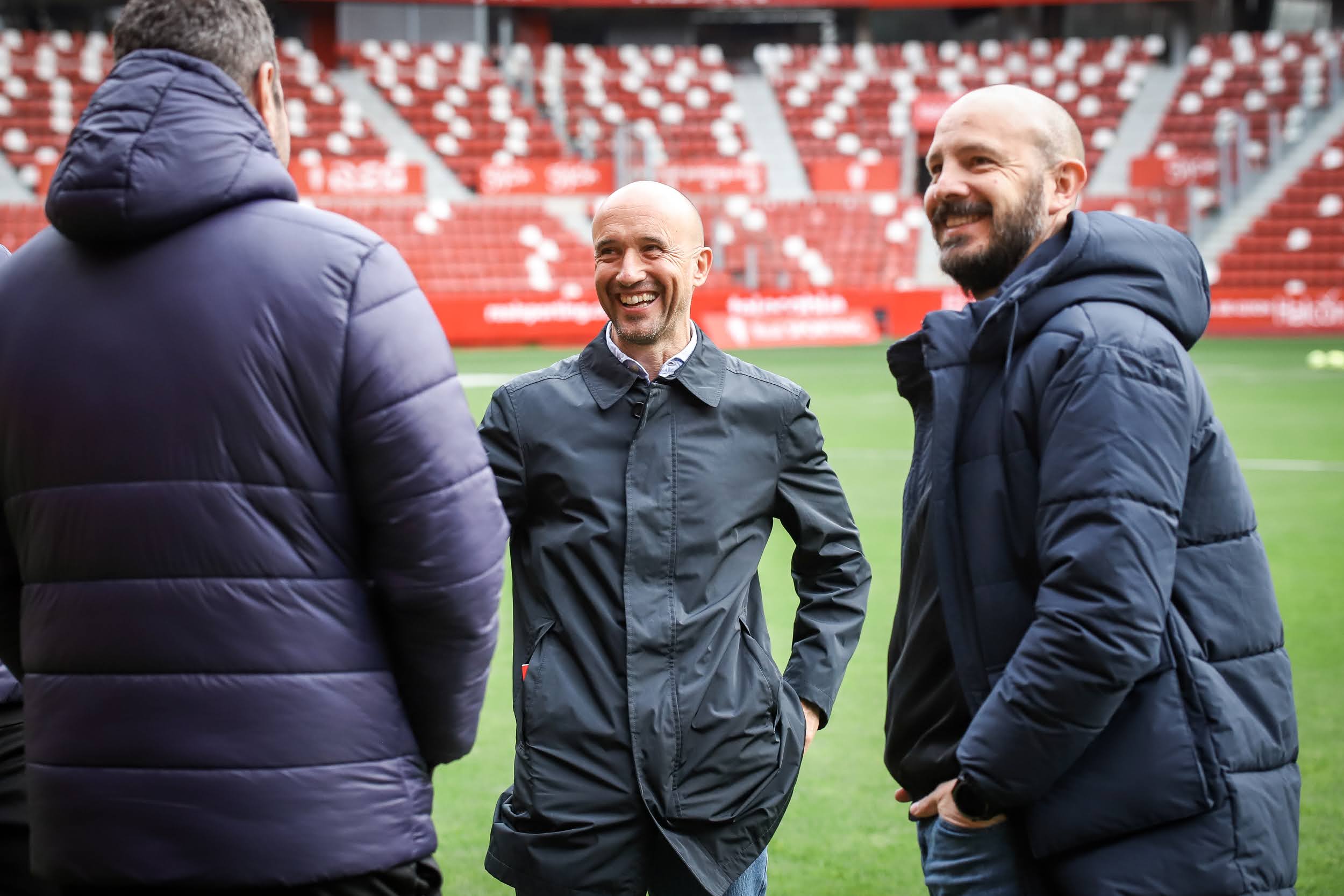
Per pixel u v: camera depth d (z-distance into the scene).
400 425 1.52
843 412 12.05
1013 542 1.78
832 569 2.32
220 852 1.48
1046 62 27.23
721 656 2.10
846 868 3.06
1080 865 1.69
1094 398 1.65
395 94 24.55
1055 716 1.61
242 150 1.54
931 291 20.69
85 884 1.51
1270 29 29.56
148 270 1.52
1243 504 1.77
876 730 4.02
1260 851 1.67
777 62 27.81
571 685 2.08
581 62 27.06
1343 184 23.27
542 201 22.61
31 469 1.55
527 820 2.08
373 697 1.56
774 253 21.81
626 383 2.17
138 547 1.50
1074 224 1.77
